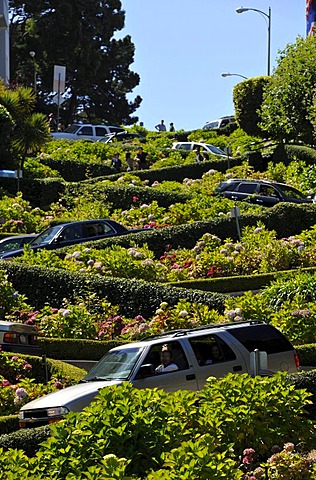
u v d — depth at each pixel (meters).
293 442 12.68
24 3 91.00
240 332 15.55
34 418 14.03
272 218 31.08
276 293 21.27
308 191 41.81
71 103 91.88
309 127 46.41
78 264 25.83
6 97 44.59
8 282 23.02
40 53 89.75
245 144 53.25
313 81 46.06
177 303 22.12
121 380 14.38
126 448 11.24
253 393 12.60
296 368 15.76
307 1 58.28
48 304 23.44
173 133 68.50
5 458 11.06
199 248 28.17
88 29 92.44
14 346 18.45
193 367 14.81
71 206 39.84
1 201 37.00
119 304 22.77
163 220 34.47
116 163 50.06
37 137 44.53
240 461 12.20
